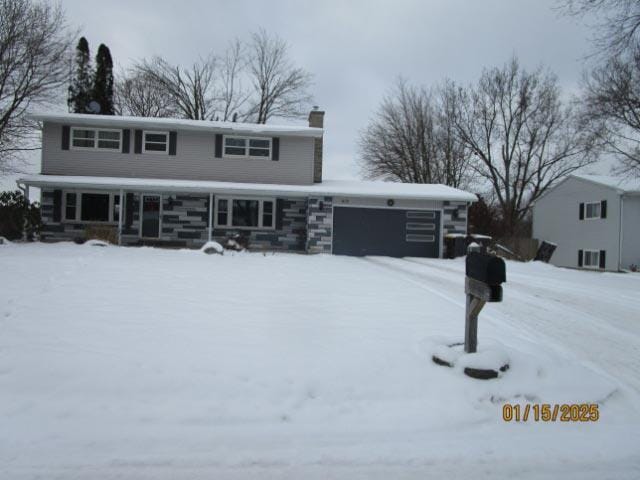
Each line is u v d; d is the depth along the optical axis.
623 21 11.13
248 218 18.02
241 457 3.33
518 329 6.55
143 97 33.03
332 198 17.28
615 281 12.55
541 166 30.89
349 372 4.71
